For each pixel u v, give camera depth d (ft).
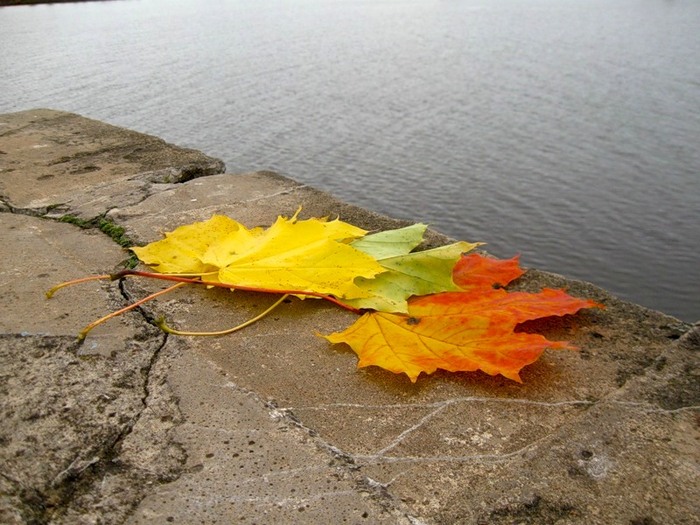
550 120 9.22
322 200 1.79
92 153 2.21
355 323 1.21
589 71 12.25
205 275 1.34
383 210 6.54
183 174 2.04
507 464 0.95
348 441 0.99
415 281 1.29
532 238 6.00
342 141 8.20
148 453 0.96
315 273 1.28
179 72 10.62
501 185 7.05
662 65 12.62
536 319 1.27
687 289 5.16
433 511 0.88
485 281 1.36
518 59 13.55
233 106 9.09
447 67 12.78
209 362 1.15
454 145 8.21
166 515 0.87
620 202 6.63
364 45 15.17
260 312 1.30
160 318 1.19
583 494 0.90
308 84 10.94
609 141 8.35
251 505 0.88
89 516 0.86
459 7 24.20
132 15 17.90
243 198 1.81
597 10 22.39
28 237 1.58
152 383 1.10
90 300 1.32
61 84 8.70
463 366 1.08
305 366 1.15
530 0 26.78
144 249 1.43
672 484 0.91
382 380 1.11
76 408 1.03
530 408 1.05
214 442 0.98
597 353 1.18
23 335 1.20
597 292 1.37
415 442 0.99
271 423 1.02
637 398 1.07
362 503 0.89
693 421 1.02
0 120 2.60
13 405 1.03
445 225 6.27
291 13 21.24
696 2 24.32
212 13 20.13
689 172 7.34
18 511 0.85
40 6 19.58
